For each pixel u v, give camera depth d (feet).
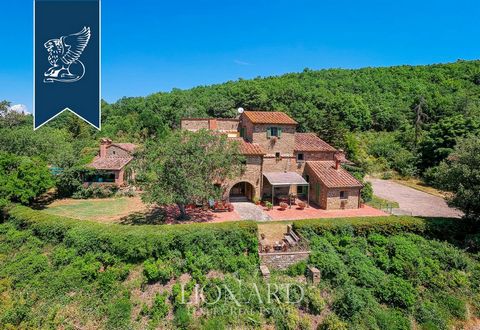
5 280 68.33
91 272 65.31
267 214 102.83
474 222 84.58
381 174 193.47
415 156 199.00
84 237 71.72
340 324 56.85
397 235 81.82
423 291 67.31
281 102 313.12
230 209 106.11
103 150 162.40
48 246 77.77
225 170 94.53
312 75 438.81
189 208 108.68
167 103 365.40
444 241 81.71
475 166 81.10
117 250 68.08
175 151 86.79
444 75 367.45
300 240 75.97
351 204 112.98
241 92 334.85
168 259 67.62
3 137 159.74
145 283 63.82
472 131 172.14
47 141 173.37
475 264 75.00
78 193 131.13
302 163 125.08
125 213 105.40
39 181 109.50
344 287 64.85
